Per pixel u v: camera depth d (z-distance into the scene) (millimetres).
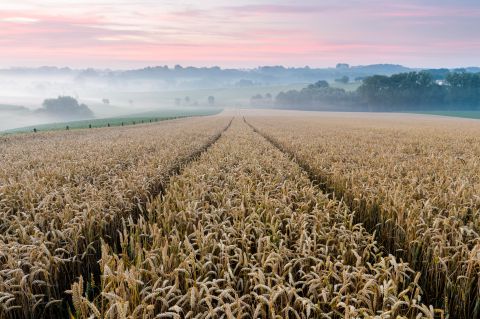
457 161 13320
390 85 199875
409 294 4617
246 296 3576
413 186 8484
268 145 19281
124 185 8070
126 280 3633
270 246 4758
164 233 5625
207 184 8516
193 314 3539
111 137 25938
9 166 11430
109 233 6336
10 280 4012
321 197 7355
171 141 21359
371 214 7398
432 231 5414
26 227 5355
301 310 3768
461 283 4684
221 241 4590
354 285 4035
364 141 22906
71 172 10266
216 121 62844
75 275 5246
